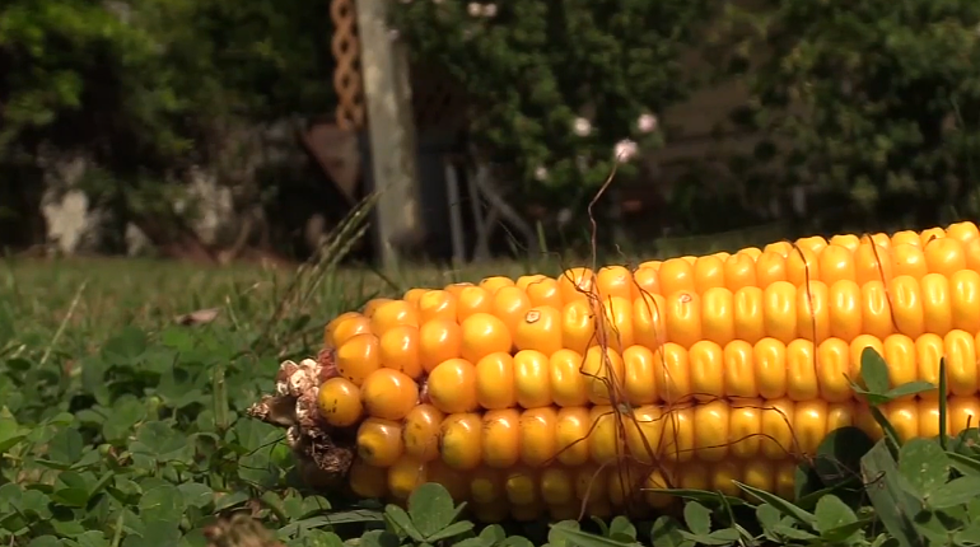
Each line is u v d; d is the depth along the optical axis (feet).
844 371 0.82
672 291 0.85
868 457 0.80
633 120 2.73
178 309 1.73
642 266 0.88
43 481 1.02
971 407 0.84
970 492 0.79
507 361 0.84
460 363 0.84
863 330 0.83
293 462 1.00
